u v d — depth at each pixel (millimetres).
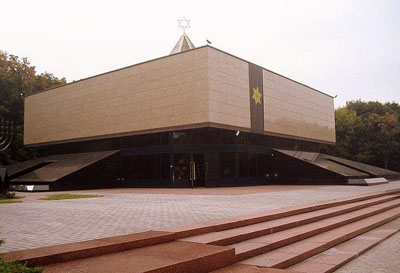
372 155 63844
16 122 53781
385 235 12023
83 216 11766
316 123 48906
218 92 32312
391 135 63438
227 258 7230
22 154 51312
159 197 20422
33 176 34469
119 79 38344
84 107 41812
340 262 8414
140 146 36188
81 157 39094
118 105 38156
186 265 6184
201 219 10695
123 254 6703
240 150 35406
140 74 36406
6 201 18219
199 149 33938
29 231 8859
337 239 10461
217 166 34125
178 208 14055
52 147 47219
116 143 38562
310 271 7637
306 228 11055
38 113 48438
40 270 4484
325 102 52000
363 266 8406
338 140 64438
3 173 21516
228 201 17078
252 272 6816
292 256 8195
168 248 7277
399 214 16625
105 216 11711
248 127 35750
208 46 31672
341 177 34500
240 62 35406
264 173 38594
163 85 34406
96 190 31203
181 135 33781
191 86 32375
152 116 35000
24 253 5977
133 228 9148
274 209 13250
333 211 14125
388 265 8500
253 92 36906
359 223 13477
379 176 38938
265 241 8969
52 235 8281
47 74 59156
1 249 6793
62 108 44750
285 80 42812
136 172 36219
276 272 6871
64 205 15859
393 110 71062
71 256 6172
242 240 8953
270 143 40219
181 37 44250
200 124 31531
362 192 22969
